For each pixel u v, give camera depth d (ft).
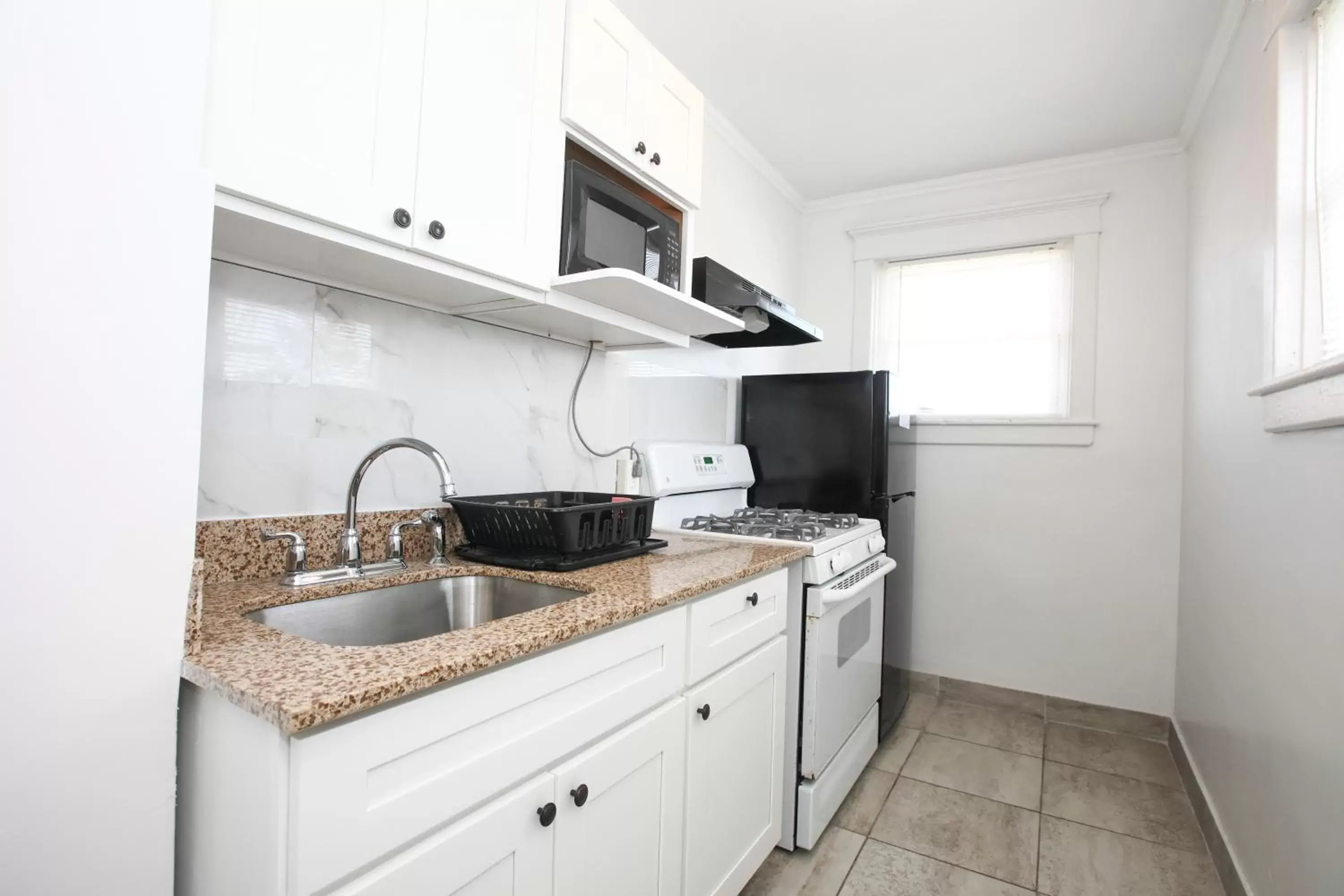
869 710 7.17
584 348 6.06
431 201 3.36
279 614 3.22
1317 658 3.80
